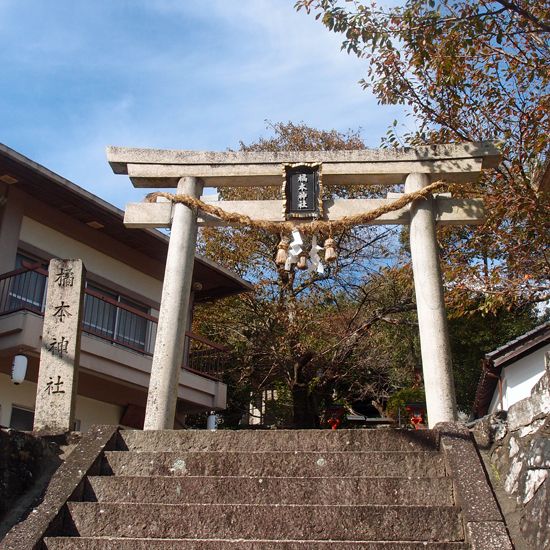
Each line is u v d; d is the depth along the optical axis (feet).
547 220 30.63
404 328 65.51
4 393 40.14
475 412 56.90
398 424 58.03
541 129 30.58
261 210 28.58
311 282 62.13
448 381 24.40
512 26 28.66
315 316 60.70
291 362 58.80
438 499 17.04
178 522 16.24
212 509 16.33
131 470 19.16
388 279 58.34
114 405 48.49
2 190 41.01
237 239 65.41
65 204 43.52
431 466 18.45
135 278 50.75
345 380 63.10
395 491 17.22
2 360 38.88
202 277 54.60
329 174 28.58
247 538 15.87
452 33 27.94
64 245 45.21
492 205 31.63
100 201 43.04
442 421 22.08
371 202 28.48
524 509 16.46
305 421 57.62
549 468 15.19
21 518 16.81
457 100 32.73
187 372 48.70
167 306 26.68
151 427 24.68
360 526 15.81
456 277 33.53
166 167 29.14
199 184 29.22
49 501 16.81
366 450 19.98
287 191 28.53
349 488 17.33
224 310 64.75
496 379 47.19
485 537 14.46
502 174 32.12
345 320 60.39
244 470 18.80
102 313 46.50
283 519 16.03
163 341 26.05
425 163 28.45
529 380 42.04
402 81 33.37
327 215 28.37
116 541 15.30
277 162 28.96
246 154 29.07
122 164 29.32
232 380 66.23
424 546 14.56
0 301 38.93
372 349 60.13
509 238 32.96
